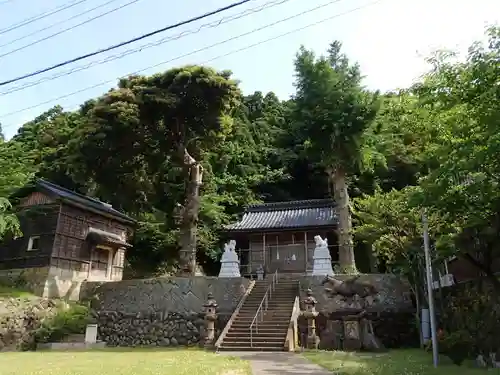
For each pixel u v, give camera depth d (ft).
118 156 77.66
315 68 87.71
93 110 74.38
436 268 55.57
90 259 75.66
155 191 96.53
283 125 152.25
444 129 31.76
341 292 60.18
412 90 30.83
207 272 108.78
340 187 84.79
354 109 82.38
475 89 26.58
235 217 115.03
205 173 104.27
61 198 69.92
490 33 25.77
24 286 66.80
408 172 105.60
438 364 35.70
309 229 89.35
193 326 61.31
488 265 36.35
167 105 75.46
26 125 135.03
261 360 38.81
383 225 56.24
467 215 33.63
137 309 64.90
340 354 44.45
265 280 68.85
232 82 79.71
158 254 106.83
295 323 53.26
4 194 69.62
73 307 65.41
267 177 129.90
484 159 25.85
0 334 53.88
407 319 58.70
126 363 36.42
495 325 36.91
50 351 52.60
